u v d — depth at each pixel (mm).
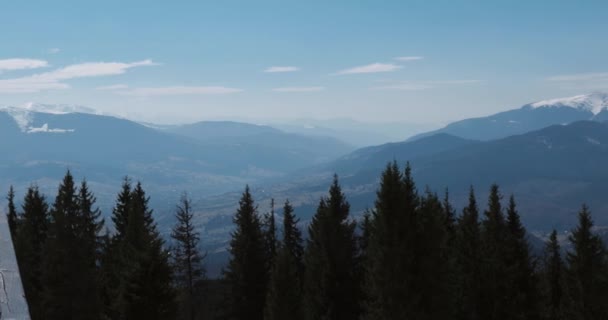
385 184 27391
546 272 54750
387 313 27016
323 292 42000
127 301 29578
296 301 43250
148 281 29688
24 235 46875
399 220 27250
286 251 44219
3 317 3658
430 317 27609
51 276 42969
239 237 59156
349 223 43875
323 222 42688
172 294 30484
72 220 48781
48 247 43312
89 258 47438
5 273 4059
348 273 42250
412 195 27781
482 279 36031
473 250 37344
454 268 32062
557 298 53906
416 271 27391
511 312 35562
